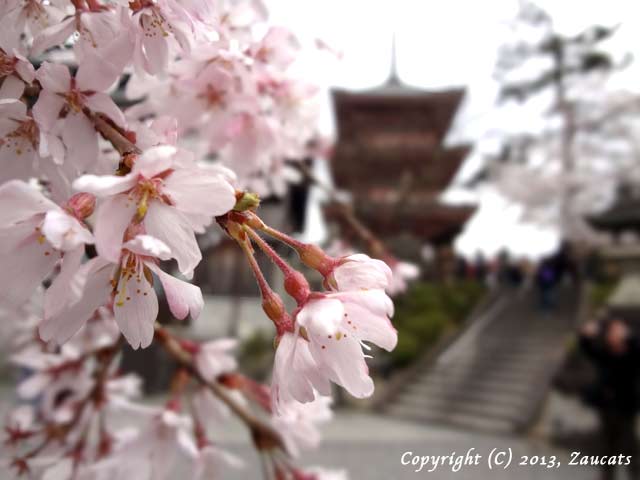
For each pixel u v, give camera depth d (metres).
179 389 0.18
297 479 0.18
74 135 0.09
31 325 0.23
